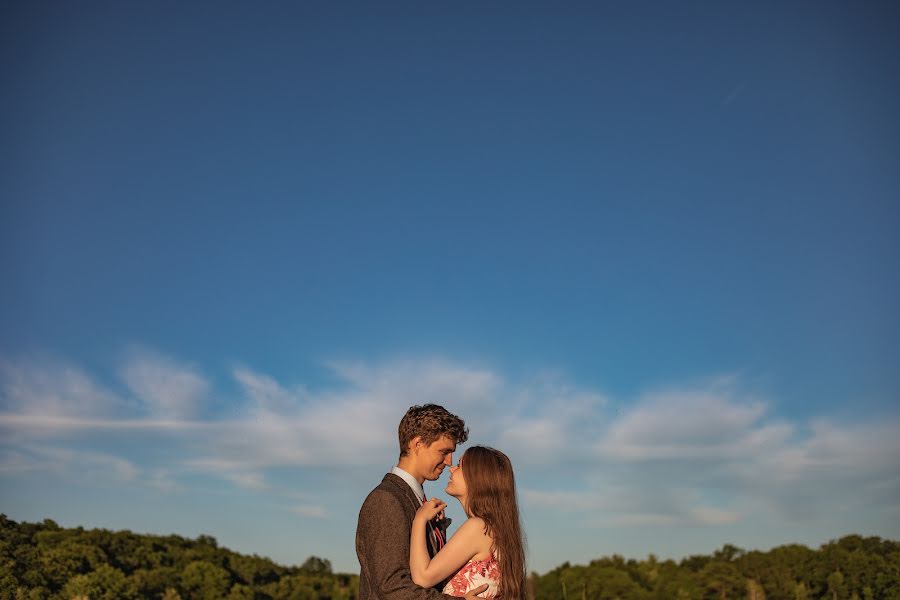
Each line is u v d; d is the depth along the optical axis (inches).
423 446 199.8
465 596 189.2
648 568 3585.1
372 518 190.7
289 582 3932.1
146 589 3009.4
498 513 198.1
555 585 3550.7
